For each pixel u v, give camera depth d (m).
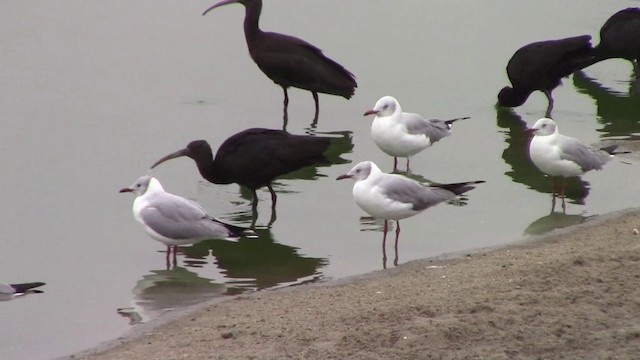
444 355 10.72
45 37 24.00
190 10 25.84
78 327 12.46
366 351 10.85
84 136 19.34
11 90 21.27
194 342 11.46
